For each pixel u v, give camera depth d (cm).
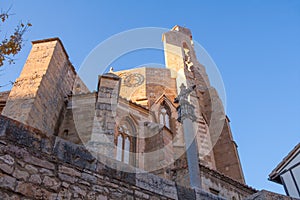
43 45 1341
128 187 598
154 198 623
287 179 1500
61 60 1363
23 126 525
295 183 1452
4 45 786
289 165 1526
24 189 467
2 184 448
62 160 541
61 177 521
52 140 552
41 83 1137
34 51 1308
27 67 1222
